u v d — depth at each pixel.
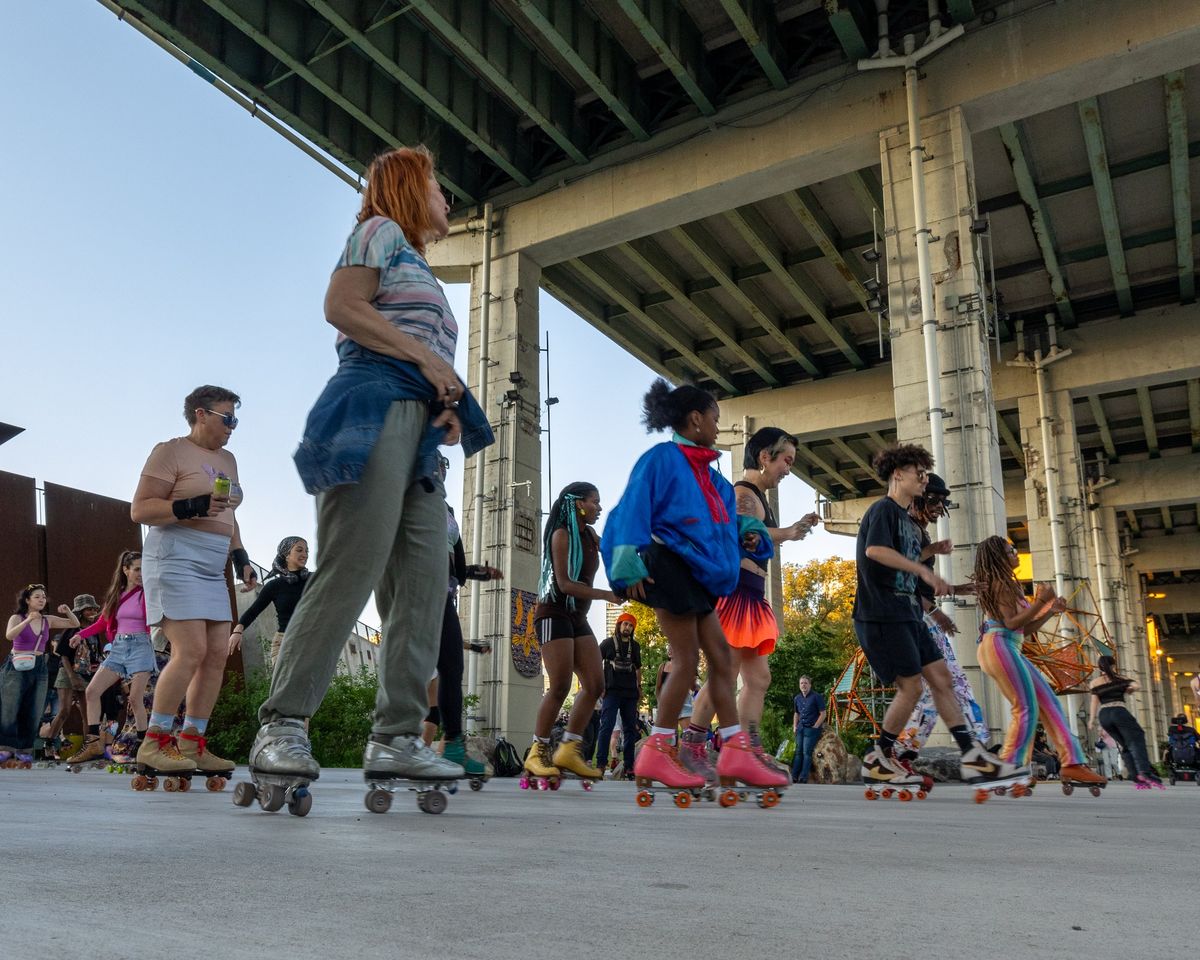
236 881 1.12
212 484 4.24
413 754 2.51
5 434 11.30
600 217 18.81
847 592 43.03
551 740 6.14
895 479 5.30
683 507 3.55
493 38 16.34
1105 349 24.59
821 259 22.30
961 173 15.03
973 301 14.41
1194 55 14.23
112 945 0.76
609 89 17.08
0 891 1.00
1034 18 15.02
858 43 15.94
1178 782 19.39
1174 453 33.12
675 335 26.12
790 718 23.78
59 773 7.49
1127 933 0.92
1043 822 2.87
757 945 0.82
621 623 9.78
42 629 10.20
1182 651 62.47
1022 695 5.55
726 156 17.59
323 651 2.34
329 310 2.44
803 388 28.56
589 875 1.25
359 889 1.08
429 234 2.82
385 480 2.33
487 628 18.22
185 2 15.34
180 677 4.11
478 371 19.67
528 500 18.92
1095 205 20.95
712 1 16.62
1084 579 23.28
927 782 5.07
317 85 16.30
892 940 0.86
